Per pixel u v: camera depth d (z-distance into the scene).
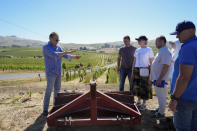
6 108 5.46
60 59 5.13
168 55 4.12
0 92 8.61
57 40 4.78
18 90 9.28
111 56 136.38
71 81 19.30
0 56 125.62
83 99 3.03
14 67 40.47
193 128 2.63
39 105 5.78
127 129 3.89
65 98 3.94
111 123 3.02
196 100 2.41
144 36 5.10
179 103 2.52
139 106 5.46
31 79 23.05
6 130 3.97
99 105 3.74
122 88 6.12
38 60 79.56
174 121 2.70
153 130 3.89
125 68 5.89
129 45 5.79
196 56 2.26
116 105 3.07
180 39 2.54
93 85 2.92
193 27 2.42
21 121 4.46
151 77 4.58
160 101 4.45
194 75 2.35
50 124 3.02
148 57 5.07
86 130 3.87
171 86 2.91
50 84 4.88
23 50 192.62
